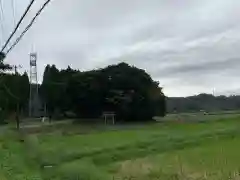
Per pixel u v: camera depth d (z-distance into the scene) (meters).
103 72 83.31
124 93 80.12
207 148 33.41
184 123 60.91
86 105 81.94
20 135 34.38
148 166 24.00
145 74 84.88
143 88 82.19
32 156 23.41
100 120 76.25
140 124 67.31
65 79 86.62
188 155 29.47
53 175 19.39
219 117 70.06
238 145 35.06
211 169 22.41
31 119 73.88
